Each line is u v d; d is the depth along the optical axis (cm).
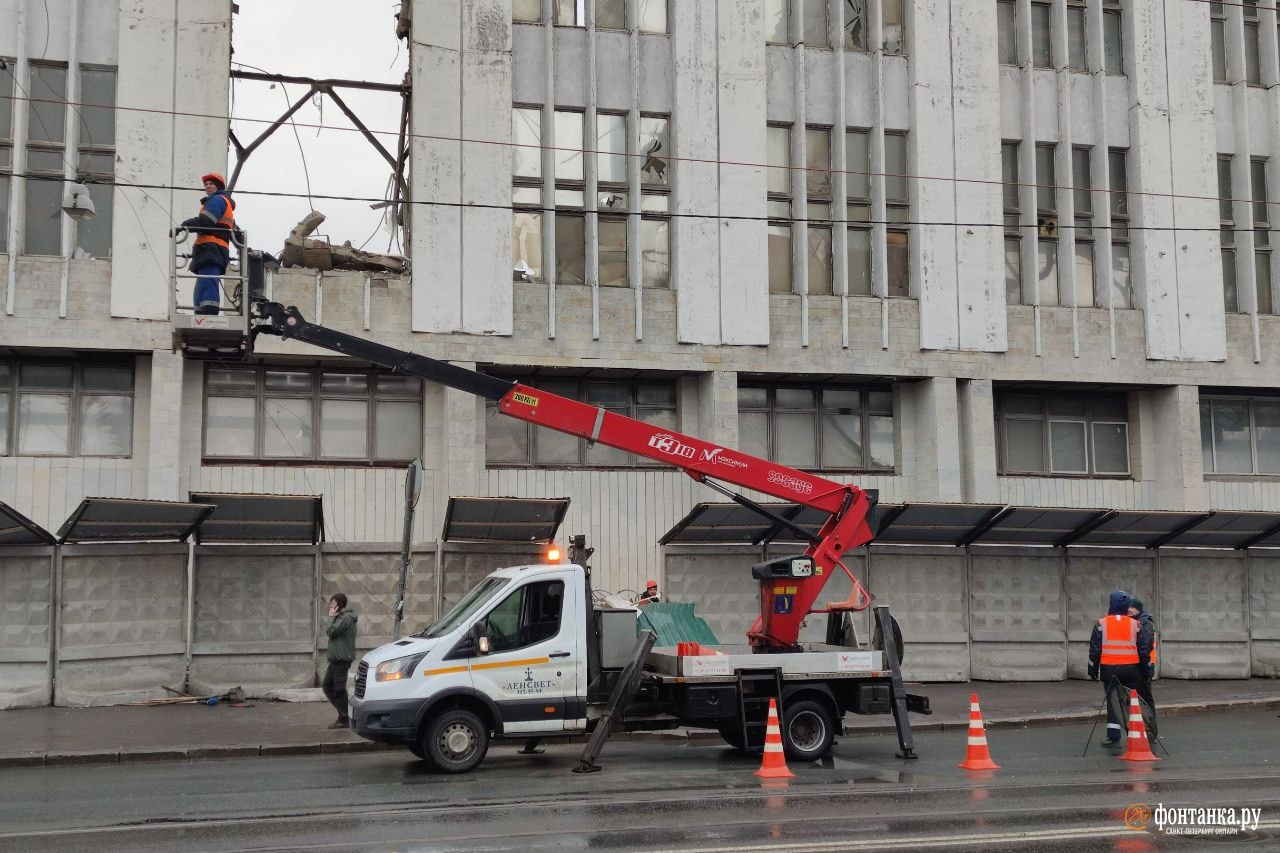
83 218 2103
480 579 2138
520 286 2334
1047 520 2217
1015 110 2652
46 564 1845
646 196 2438
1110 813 1020
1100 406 2719
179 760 1455
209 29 2223
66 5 2184
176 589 1958
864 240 2542
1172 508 2627
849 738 1616
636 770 1316
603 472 2409
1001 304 2550
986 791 1148
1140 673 1470
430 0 2325
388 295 2280
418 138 2294
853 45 2583
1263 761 1372
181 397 2175
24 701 1817
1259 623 2361
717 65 2455
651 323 2384
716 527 2145
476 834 943
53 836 955
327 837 938
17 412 2169
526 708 1312
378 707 1265
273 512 1953
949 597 2248
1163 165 2670
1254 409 2783
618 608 1405
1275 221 2758
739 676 1362
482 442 2333
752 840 910
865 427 2569
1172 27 2708
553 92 2402
